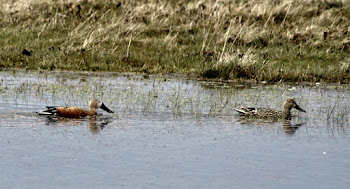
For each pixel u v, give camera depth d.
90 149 23.11
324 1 70.75
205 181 19.22
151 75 47.50
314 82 45.78
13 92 36.88
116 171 20.17
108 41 58.25
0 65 49.97
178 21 65.31
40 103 33.41
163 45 57.53
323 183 19.19
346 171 20.56
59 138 24.95
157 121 29.03
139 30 61.72
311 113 32.34
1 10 68.12
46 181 18.98
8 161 21.20
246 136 25.97
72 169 20.33
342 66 49.03
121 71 49.41
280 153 22.95
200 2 69.12
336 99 37.25
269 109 31.16
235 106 33.94
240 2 69.12
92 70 49.69
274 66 50.22
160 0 71.62
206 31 62.03
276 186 18.83
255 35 59.12
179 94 37.69
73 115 29.81
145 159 21.73
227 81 45.38
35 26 63.59
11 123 27.83
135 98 35.59
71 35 59.59
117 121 28.95
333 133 26.94
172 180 19.25
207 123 28.81
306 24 63.78
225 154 22.66
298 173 20.27
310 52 55.19
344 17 65.75
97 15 66.75
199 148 23.52
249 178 19.61
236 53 51.62
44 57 53.03
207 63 51.16
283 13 66.12
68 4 69.44
